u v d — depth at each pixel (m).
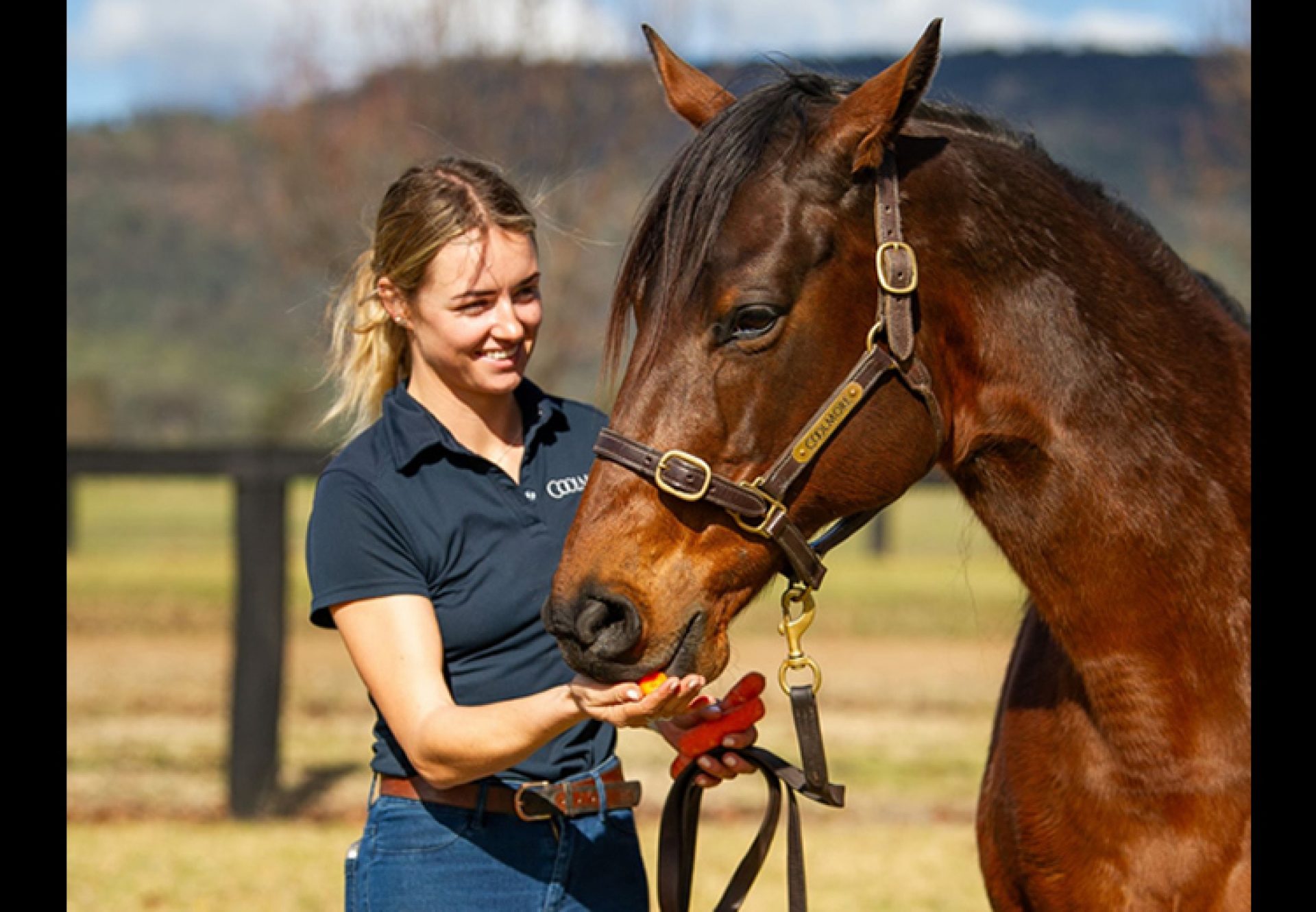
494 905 2.76
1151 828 2.51
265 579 7.05
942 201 2.48
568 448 2.95
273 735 7.00
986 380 2.50
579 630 2.33
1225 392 2.58
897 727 8.80
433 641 2.69
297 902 5.45
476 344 2.73
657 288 2.41
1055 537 2.51
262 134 16.52
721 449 2.38
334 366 3.13
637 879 2.88
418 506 2.76
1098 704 2.54
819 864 5.96
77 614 13.29
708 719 2.65
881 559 18.70
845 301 2.40
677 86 2.76
